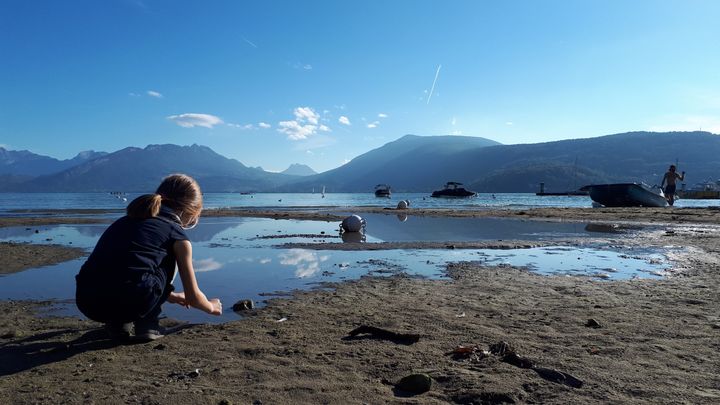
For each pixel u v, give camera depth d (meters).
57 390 2.46
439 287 5.39
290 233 13.00
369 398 2.36
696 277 5.98
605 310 4.21
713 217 17.89
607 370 2.70
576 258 7.85
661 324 3.71
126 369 2.78
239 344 3.27
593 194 31.64
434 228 14.82
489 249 9.19
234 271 6.60
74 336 3.52
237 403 2.29
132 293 3.04
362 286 5.48
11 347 3.23
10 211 30.53
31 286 5.66
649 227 14.83
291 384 2.54
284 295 5.00
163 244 3.20
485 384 2.49
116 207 38.12
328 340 3.37
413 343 3.28
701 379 2.55
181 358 2.98
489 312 4.16
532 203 52.16
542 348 3.12
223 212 25.94
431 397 2.38
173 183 3.48
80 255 8.45
